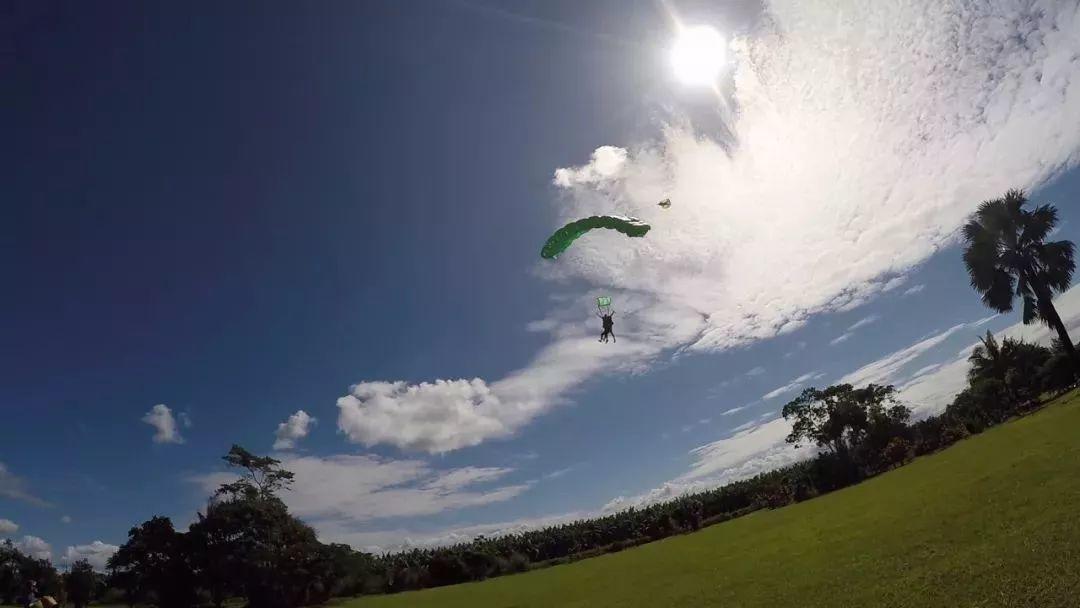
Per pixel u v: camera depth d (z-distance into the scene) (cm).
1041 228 3919
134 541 5438
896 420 7081
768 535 3638
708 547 4169
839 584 1692
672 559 4006
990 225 4053
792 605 1630
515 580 6112
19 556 6134
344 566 5781
